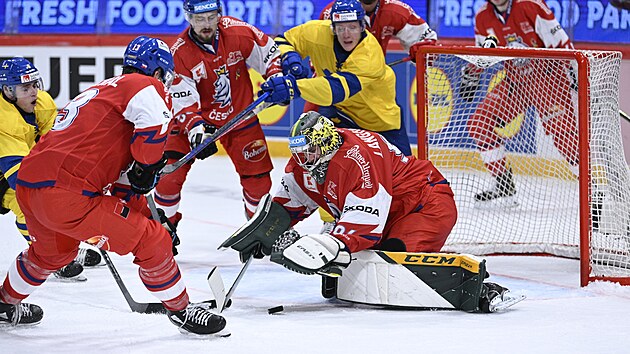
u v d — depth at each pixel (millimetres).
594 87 13672
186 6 14633
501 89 18125
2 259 15562
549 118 18250
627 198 14086
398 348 9711
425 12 28109
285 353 9508
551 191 18156
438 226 12516
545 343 9961
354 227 11438
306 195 12969
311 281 13766
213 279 11414
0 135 12516
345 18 15125
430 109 17703
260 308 11867
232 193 24000
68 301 12219
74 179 9562
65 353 9594
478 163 17969
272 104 13906
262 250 11922
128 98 9633
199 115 15016
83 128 9633
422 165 12945
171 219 15805
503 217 17688
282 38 16031
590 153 13406
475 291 11430
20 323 10641
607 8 27391
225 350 9633
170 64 10398
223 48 15234
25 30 29672
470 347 9766
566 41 20875
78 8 29422
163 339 10141
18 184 9766
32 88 12672
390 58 28016
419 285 11648
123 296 12547
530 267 15195
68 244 10172
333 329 10594
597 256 13836
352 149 11688
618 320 11141
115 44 29219
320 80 14672
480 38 21844
